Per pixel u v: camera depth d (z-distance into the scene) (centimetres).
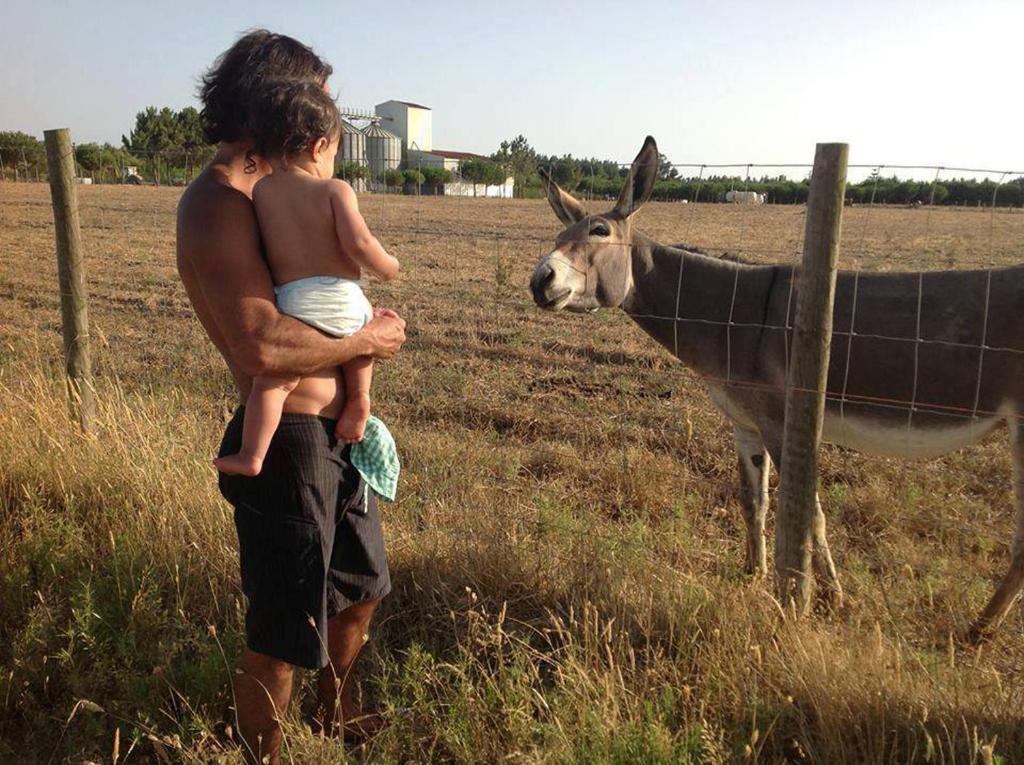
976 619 352
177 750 272
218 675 299
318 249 229
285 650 246
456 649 329
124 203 2827
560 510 449
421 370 810
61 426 502
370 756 271
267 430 232
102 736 282
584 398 743
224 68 232
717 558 410
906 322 388
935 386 384
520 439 643
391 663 322
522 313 1156
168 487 424
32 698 297
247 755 263
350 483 257
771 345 402
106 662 309
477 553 373
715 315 429
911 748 257
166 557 375
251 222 230
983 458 557
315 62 241
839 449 610
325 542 246
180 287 1358
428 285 1403
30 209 2859
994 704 271
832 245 305
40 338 928
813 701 274
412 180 4362
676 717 280
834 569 370
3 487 443
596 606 337
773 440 405
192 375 747
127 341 929
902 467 548
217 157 246
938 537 438
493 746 267
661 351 925
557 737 255
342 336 236
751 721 271
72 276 509
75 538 389
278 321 225
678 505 477
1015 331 361
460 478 490
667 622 330
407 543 387
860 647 296
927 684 281
